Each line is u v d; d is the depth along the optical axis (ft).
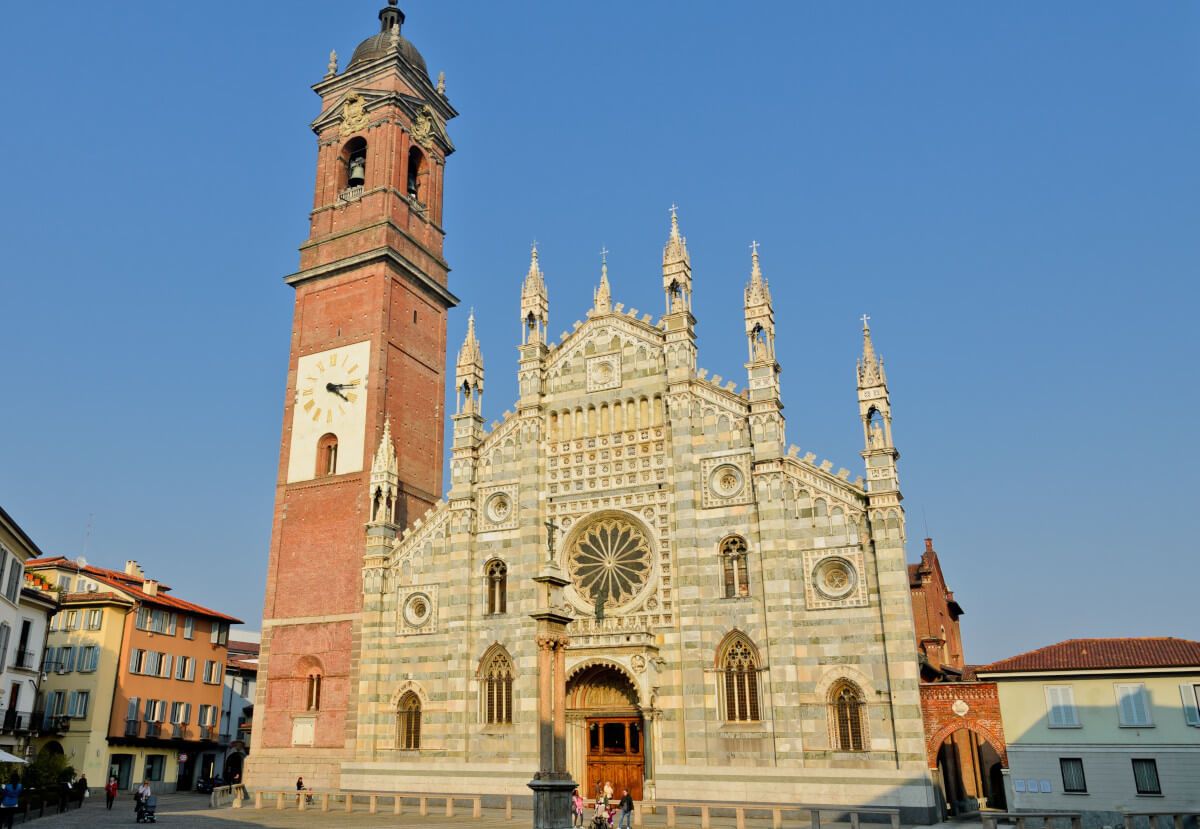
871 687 156.66
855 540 163.94
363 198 242.17
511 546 194.18
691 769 164.45
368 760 192.85
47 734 257.55
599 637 174.50
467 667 189.47
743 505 174.19
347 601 208.74
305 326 238.89
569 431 196.54
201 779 300.81
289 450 229.86
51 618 246.68
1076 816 137.39
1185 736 145.07
